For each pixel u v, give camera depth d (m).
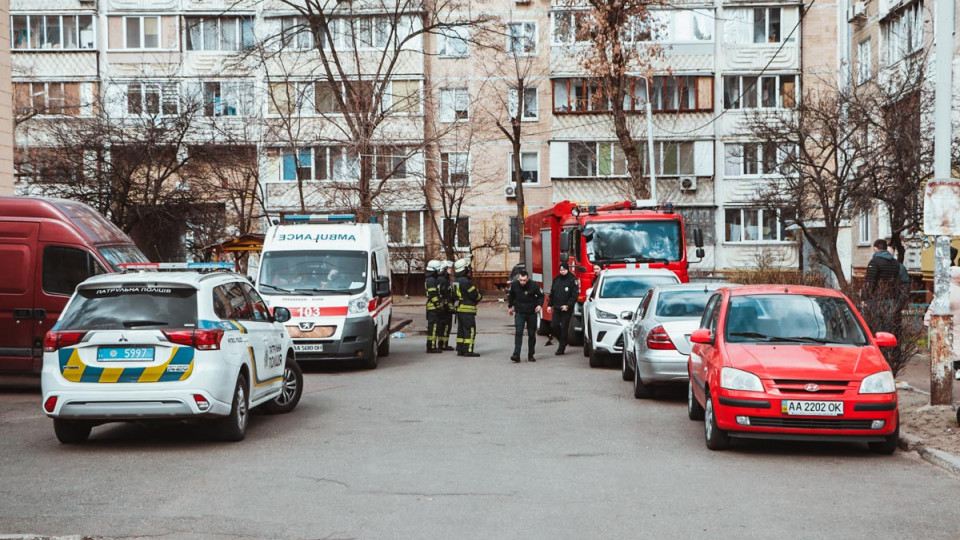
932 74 25.48
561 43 48.69
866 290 13.88
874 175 21.09
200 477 8.58
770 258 44.53
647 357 13.44
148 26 49.59
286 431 11.24
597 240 22.69
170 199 32.81
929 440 9.74
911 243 29.25
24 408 13.53
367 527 6.78
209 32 49.66
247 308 11.67
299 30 32.59
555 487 8.09
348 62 47.97
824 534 6.57
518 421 11.85
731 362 9.70
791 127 23.78
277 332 12.39
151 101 37.34
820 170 23.17
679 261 22.64
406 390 15.18
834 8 47.78
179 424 11.91
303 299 18.16
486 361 20.17
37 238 15.45
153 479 8.51
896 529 6.70
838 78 38.94
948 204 11.48
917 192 20.81
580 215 23.41
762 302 10.70
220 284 10.95
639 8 31.11
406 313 39.62
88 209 16.56
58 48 49.28
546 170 50.31
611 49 31.14
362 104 30.77
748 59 48.00
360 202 30.00
